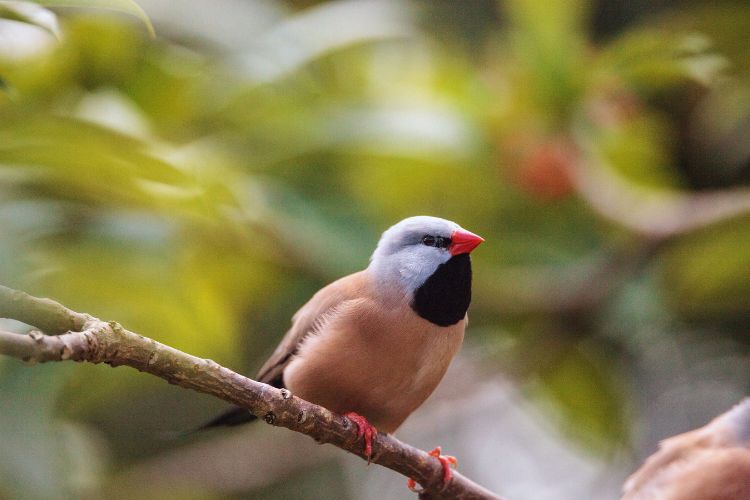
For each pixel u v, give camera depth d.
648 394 12.93
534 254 12.28
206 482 11.92
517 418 13.15
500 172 11.66
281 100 11.03
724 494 8.59
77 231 9.54
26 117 7.89
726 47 11.54
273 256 11.09
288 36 10.89
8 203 8.98
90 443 10.75
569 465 12.78
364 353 7.86
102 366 10.51
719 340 12.94
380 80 12.05
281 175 11.21
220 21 10.92
